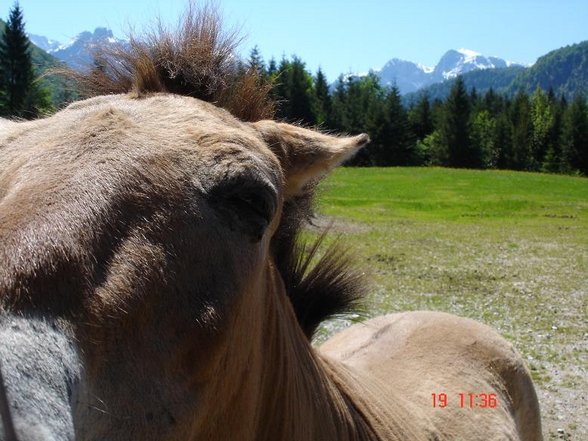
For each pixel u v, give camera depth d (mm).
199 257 1838
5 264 1477
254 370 2324
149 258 1697
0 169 1853
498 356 4676
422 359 4297
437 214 32750
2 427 1215
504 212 34469
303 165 2572
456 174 59125
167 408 1721
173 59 2506
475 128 93688
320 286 3328
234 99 2598
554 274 16609
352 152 2672
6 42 45469
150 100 2238
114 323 1589
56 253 1538
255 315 2244
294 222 2783
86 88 2711
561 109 101500
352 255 3525
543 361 9648
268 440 2553
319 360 3014
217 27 2666
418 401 3803
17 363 1329
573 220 31812
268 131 2438
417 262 17438
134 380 1632
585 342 10695
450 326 4746
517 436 4301
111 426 1565
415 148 90562
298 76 81062
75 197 1667
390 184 47969
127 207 1723
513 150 97062
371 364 4121
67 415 1358
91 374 1525
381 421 3221
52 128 1970
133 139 1886
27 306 1443
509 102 118750
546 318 12148
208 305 1841
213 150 1964
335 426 2852
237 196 1989
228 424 2191
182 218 1807
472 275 15984
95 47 2736
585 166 94188
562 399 8211
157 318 1708
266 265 2447
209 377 1906
